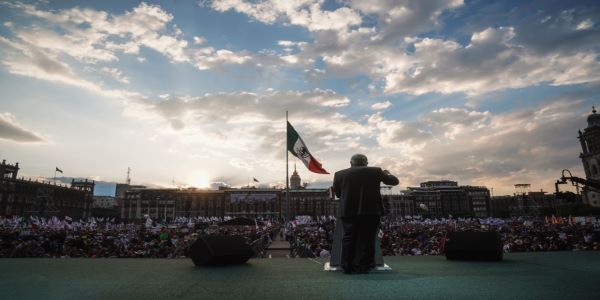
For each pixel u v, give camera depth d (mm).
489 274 3318
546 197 154875
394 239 23203
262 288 2648
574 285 2693
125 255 19594
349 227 3707
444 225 50438
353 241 3678
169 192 136875
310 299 2256
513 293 2387
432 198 159000
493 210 176375
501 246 4629
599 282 2830
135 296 2375
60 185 117875
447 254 4809
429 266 4074
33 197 103438
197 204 135750
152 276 3256
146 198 136000
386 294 2393
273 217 134000
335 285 2748
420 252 19219
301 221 64000
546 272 3428
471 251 4586
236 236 4547
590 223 38031
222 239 4277
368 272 3580
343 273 3580
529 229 32938
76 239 21328
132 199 137375
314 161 20172
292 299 2264
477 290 2506
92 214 141750
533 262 4348
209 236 4246
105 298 2312
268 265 4301
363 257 3615
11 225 36031
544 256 5078
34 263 4156
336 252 3900
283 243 30750
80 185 134500
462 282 2852
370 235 3748
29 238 20984
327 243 18891
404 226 47969
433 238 21812
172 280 3025
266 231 38406
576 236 23016
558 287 2607
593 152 105562
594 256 4977
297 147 20500
